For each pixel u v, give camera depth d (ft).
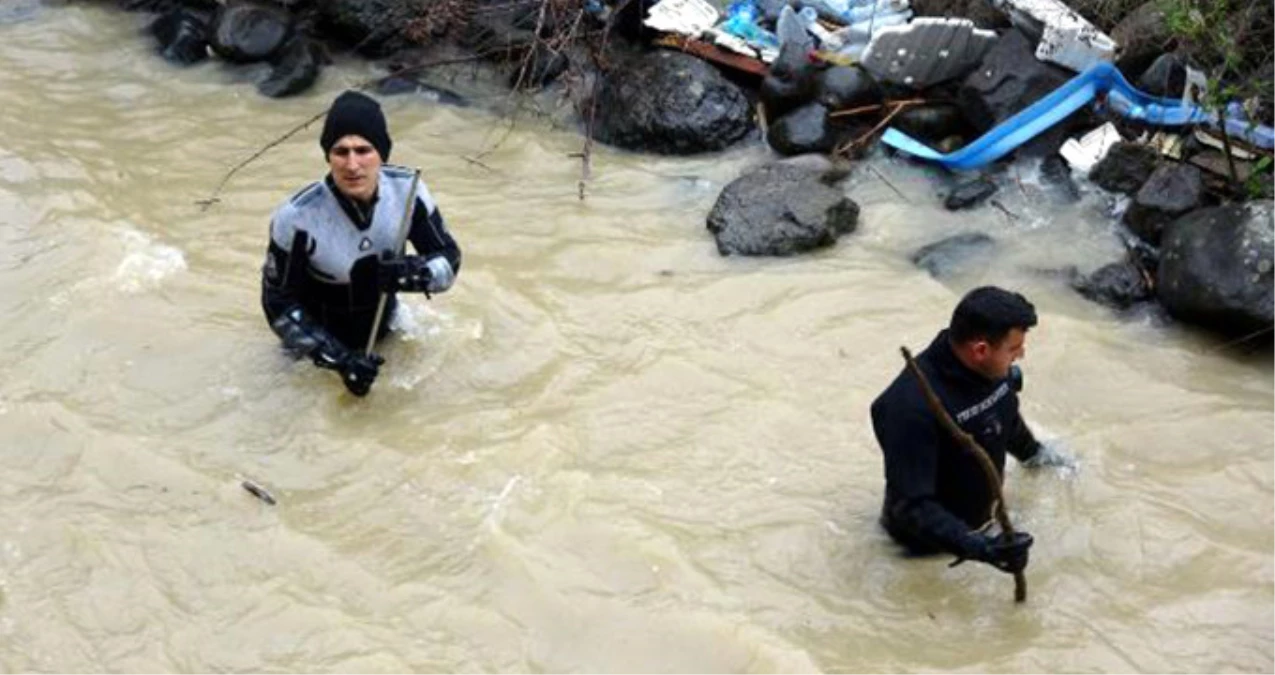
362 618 14.80
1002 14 23.67
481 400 17.98
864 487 16.48
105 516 16.03
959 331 13.42
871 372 18.37
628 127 23.54
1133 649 14.38
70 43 27.02
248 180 22.77
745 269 20.48
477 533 15.83
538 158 23.52
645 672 14.17
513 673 14.19
